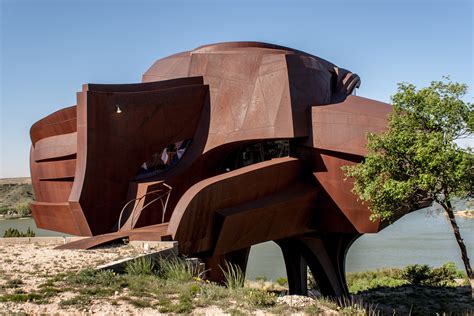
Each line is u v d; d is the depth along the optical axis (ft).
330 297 86.22
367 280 125.39
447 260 162.81
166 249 50.83
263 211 71.05
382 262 165.99
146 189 71.46
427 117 53.11
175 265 44.57
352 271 150.61
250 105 78.89
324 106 79.00
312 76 81.97
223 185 65.41
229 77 81.61
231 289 36.47
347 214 77.97
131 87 74.43
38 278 38.27
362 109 76.84
